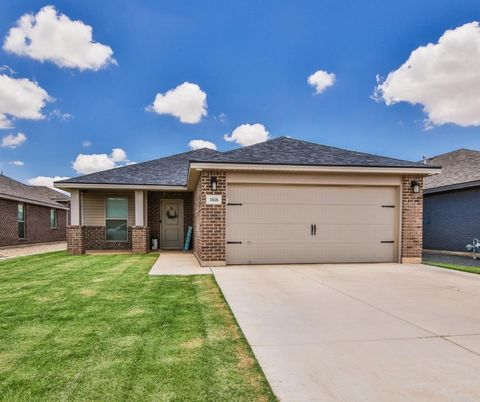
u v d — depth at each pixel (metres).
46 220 22.02
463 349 3.42
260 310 4.79
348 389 2.65
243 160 9.18
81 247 12.95
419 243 9.80
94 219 14.55
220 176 9.13
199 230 9.89
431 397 2.53
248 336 3.77
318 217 9.65
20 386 2.68
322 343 3.58
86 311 4.72
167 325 4.12
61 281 6.95
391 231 9.94
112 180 13.54
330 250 9.66
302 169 9.15
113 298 5.47
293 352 3.35
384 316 4.51
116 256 12.02
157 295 5.68
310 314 4.60
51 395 2.55
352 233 9.76
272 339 3.69
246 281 6.91
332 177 9.56
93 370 2.95
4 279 7.20
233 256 9.32
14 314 4.58
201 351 3.36
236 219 9.34
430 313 4.65
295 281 6.91
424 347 3.47
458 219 13.20
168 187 13.38
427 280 7.05
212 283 6.70
